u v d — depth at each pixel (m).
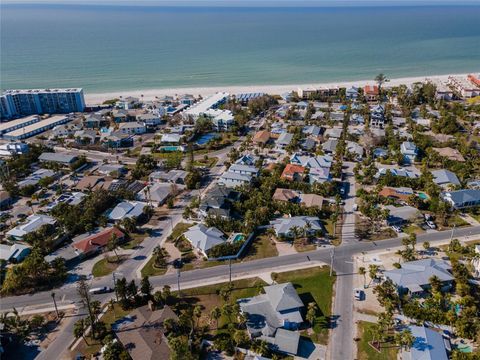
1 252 117.88
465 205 141.12
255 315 92.06
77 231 131.00
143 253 119.88
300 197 150.75
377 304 98.00
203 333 89.44
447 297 95.75
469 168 169.12
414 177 161.75
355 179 167.12
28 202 147.00
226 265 114.06
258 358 80.38
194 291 103.31
